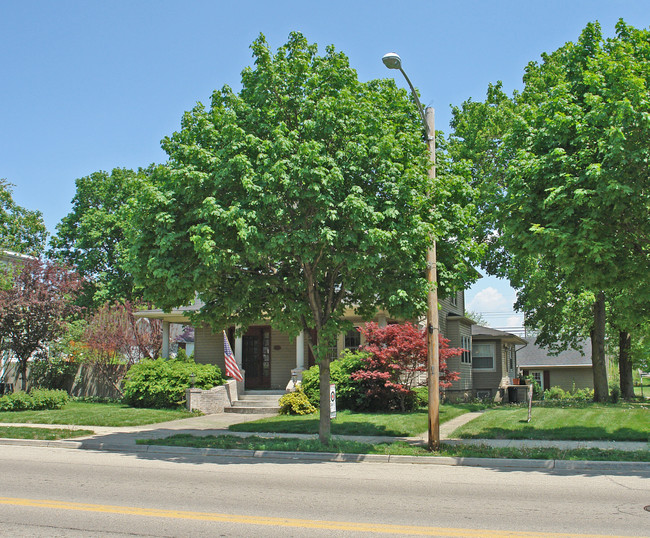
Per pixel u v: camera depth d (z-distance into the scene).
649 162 11.27
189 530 6.48
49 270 25.59
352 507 7.67
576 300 25.36
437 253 14.51
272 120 13.05
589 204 11.41
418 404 21.34
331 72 13.17
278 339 26.36
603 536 6.25
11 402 21.62
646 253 13.21
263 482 9.60
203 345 26.94
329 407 13.74
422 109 13.57
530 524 6.77
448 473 10.73
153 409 22.19
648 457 11.50
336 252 12.45
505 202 13.25
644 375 75.12
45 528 6.55
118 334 27.00
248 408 21.88
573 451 12.27
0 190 36.12
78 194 41.75
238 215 11.82
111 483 9.44
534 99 22.19
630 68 11.74
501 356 32.94
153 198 12.98
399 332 19.84
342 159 12.64
